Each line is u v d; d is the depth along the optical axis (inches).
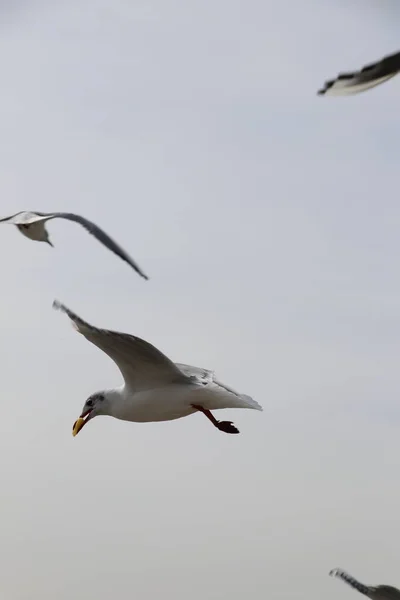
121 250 447.5
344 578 320.5
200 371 504.7
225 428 482.0
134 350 463.5
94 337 461.7
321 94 174.1
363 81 171.8
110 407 494.6
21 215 459.5
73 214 455.2
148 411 485.7
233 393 484.7
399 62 169.6
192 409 484.1
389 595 312.5
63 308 442.9
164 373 478.9
